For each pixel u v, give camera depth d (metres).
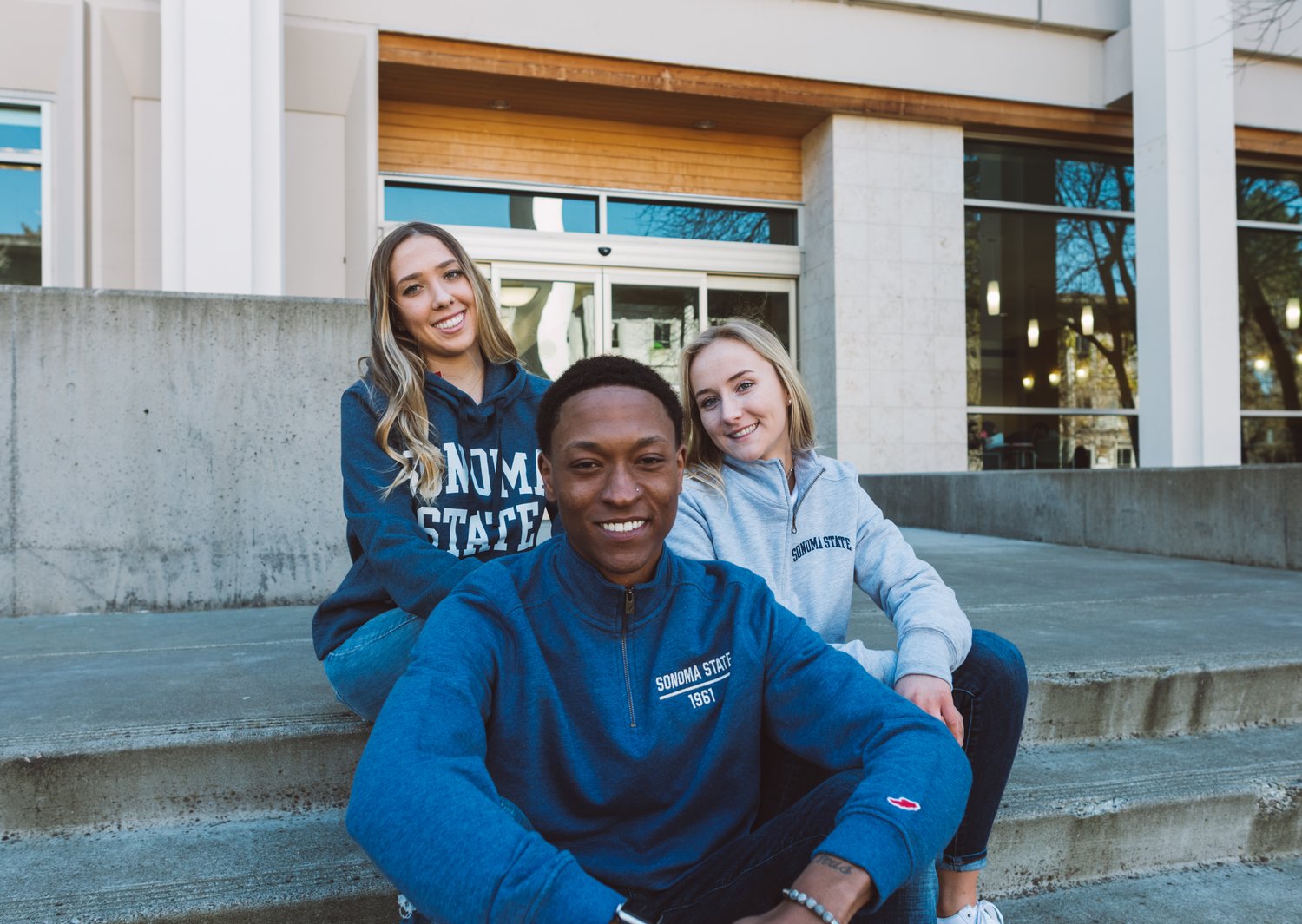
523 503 1.77
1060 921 1.73
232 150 5.96
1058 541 5.81
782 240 8.84
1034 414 8.94
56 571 3.24
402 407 1.66
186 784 1.80
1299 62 8.87
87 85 6.37
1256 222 9.48
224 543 3.38
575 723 1.19
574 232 8.23
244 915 1.49
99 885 1.55
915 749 1.12
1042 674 2.24
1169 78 7.63
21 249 6.46
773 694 1.27
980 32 8.38
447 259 1.74
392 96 7.68
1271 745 2.27
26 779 1.74
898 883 1.01
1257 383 9.54
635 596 1.21
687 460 1.77
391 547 1.54
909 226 8.43
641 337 8.39
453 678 1.11
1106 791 1.95
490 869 0.91
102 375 3.28
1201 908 1.79
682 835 1.22
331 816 1.85
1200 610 3.26
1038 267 9.03
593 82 7.49
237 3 5.96
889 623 3.07
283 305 3.42
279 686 2.18
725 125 8.42
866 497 1.80
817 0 7.98
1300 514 4.30
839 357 8.25
